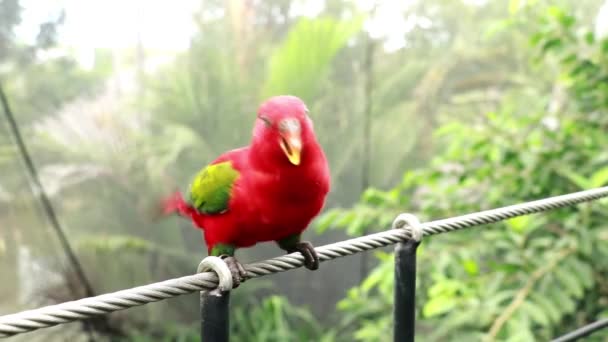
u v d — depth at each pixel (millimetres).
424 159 9570
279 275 8539
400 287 2418
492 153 4836
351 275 8609
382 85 9531
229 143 7793
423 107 10156
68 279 6062
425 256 4906
